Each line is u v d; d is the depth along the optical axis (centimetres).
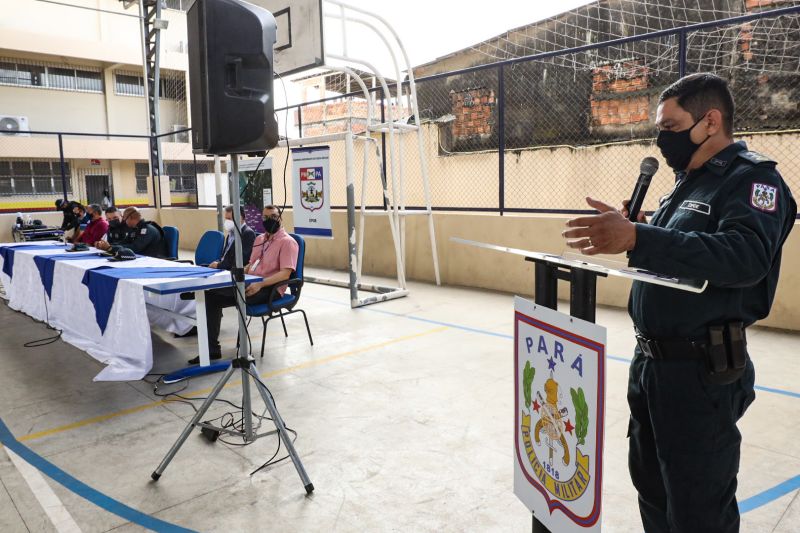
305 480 248
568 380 137
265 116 260
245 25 249
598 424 127
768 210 123
